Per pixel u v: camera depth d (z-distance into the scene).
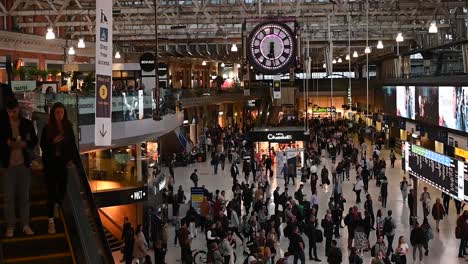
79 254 5.97
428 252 20.28
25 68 26.36
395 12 33.78
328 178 33.94
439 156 18.91
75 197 6.34
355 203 28.17
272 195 30.03
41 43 36.09
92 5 34.16
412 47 49.28
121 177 21.97
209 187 32.88
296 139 35.56
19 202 6.61
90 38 43.75
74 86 25.94
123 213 22.89
